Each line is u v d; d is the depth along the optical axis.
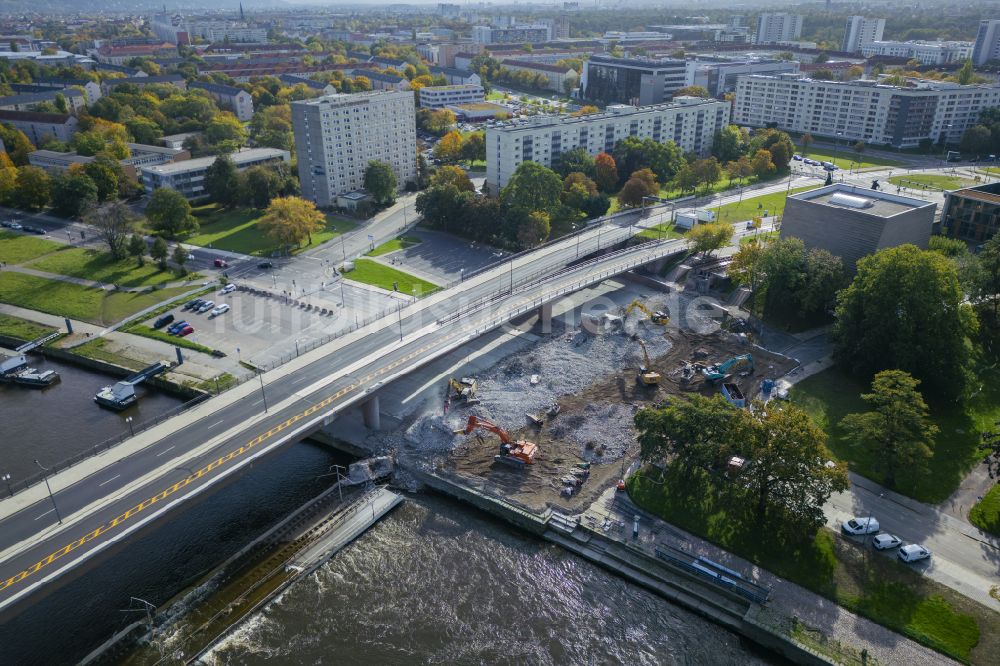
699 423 99.62
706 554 91.44
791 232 165.62
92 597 89.88
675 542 93.75
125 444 101.81
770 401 115.56
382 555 95.81
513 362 140.00
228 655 81.56
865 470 105.44
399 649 82.25
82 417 127.69
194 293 171.38
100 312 163.12
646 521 97.69
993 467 104.69
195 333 151.38
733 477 100.31
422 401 128.00
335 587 90.69
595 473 108.06
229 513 103.94
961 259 145.50
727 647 82.19
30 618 86.88
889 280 122.50
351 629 84.81
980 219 179.75
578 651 82.06
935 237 164.62
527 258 181.12
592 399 126.94
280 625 85.38
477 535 99.06
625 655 81.56
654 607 87.31
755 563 89.75
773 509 94.94
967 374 119.25
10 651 82.25
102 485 92.25
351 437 118.38
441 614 86.81
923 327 121.31
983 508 97.25
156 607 87.69
